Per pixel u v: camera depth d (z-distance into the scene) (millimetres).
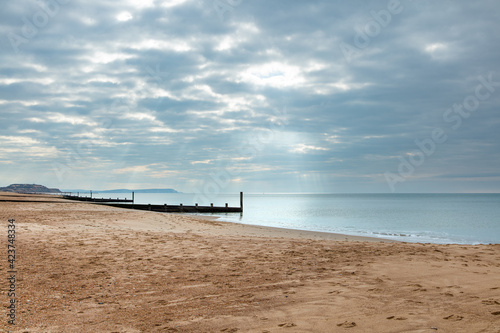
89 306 5238
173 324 4406
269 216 43938
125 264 8422
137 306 5258
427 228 28016
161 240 12922
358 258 9734
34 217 19328
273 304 5207
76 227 15602
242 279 7086
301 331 3955
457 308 4535
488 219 38250
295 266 8500
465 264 8531
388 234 22953
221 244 12406
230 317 4621
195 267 8289
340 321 4242
